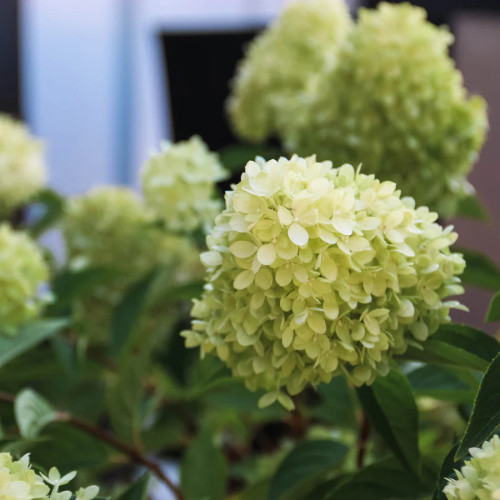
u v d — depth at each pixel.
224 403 0.96
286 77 1.11
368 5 1.30
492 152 1.27
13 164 1.18
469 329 0.77
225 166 1.12
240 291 0.74
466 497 0.67
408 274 0.74
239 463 1.07
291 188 0.73
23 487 0.70
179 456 1.22
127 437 1.00
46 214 1.21
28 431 0.89
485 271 0.99
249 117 1.14
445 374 0.86
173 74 1.24
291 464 0.88
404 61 0.95
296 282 0.73
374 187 0.75
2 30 1.58
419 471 0.81
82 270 1.05
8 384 1.04
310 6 1.12
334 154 0.96
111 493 1.08
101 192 1.18
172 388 1.11
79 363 1.03
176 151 0.99
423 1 1.25
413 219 0.75
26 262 0.98
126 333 1.04
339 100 0.96
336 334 0.74
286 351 0.74
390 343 0.74
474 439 0.72
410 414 0.80
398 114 0.94
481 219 1.09
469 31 1.23
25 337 0.95
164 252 1.16
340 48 0.98
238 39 1.22
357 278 0.73
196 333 0.77
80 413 1.13
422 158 0.94
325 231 0.73
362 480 0.81
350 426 0.95
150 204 1.00
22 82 1.64
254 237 0.73
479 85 1.24
